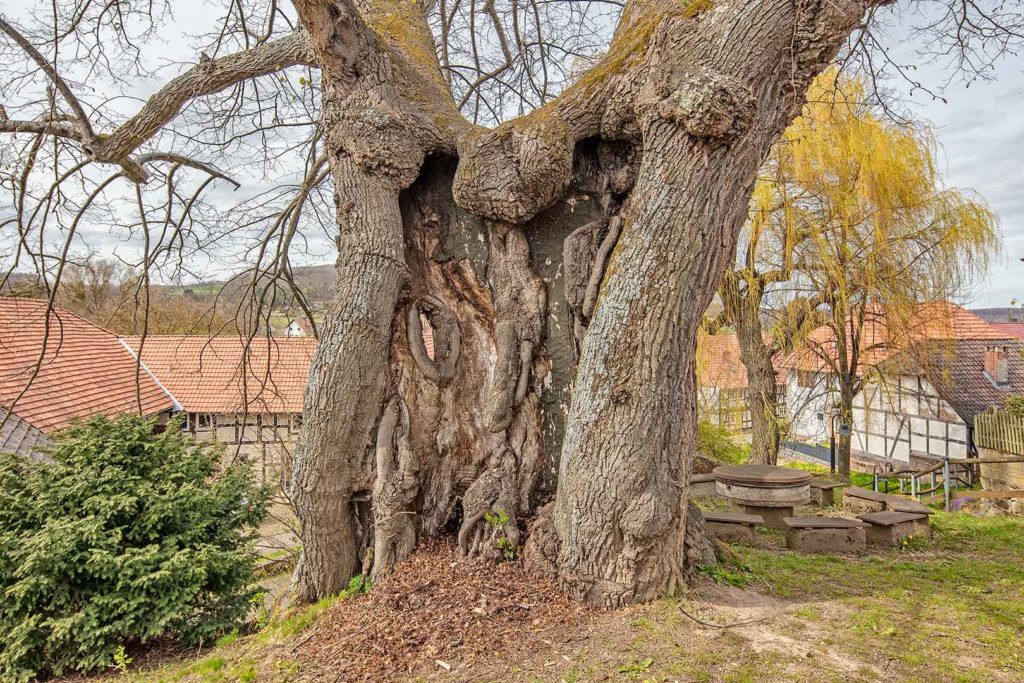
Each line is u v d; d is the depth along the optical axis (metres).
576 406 3.71
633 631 3.30
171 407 16.06
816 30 3.44
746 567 4.38
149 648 5.43
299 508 4.42
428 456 4.61
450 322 4.71
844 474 13.79
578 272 4.12
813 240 11.76
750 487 6.54
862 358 13.67
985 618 3.53
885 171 11.05
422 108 4.48
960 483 16.28
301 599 4.48
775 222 12.06
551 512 4.08
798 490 6.46
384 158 4.27
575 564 3.65
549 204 4.22
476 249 4.64
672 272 3.44
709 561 4.21
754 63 3.42
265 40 6.08
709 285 3.61
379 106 4.26
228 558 5.67
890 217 11.20
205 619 5.49
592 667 3.02
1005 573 4.49
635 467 3.48
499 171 4.09
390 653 3.35
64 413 11.58
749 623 3.40
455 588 3.90
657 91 3.50
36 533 5.21
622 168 4.29
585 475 3.60
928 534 5.98
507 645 3.30
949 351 12.49
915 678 2.83
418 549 4.44
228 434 16.09
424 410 4.59
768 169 12.04
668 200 3.46
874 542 5.65
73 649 5.07
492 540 4.16
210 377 17.05
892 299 11.82
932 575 4.40
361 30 4.20
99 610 5.10
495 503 4.28
